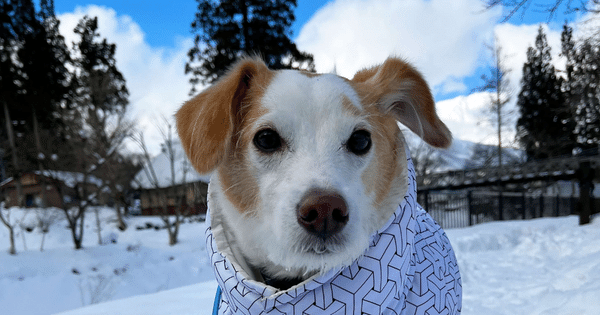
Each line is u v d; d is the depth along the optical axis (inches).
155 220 164.7
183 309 22.9
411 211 8.7
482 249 52.9
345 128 8.4
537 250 44.4
